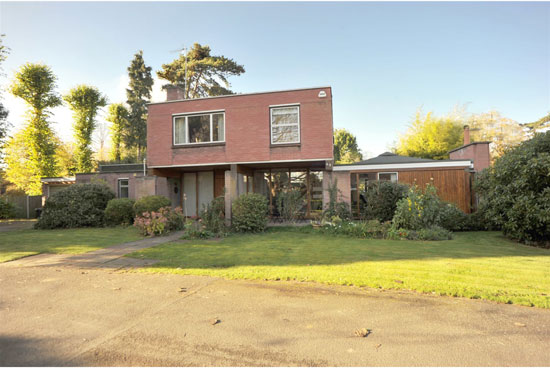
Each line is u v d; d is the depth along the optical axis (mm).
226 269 6051
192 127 14656
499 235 11367
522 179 9477
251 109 13906
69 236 11383
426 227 10781
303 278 5289
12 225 17141
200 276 5609
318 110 13320
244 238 10477
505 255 7422
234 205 12078
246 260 6844
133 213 14688
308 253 7613
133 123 37094
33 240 10398
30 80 25438
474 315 3727
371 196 13805
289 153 13492
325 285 4977
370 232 10727
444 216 11547
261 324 3512
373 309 3938
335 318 3664
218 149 14188
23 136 26078
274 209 16625
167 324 3537
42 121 26500
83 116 28844
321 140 13219
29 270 6211
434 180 14867
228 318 3693
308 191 16375
